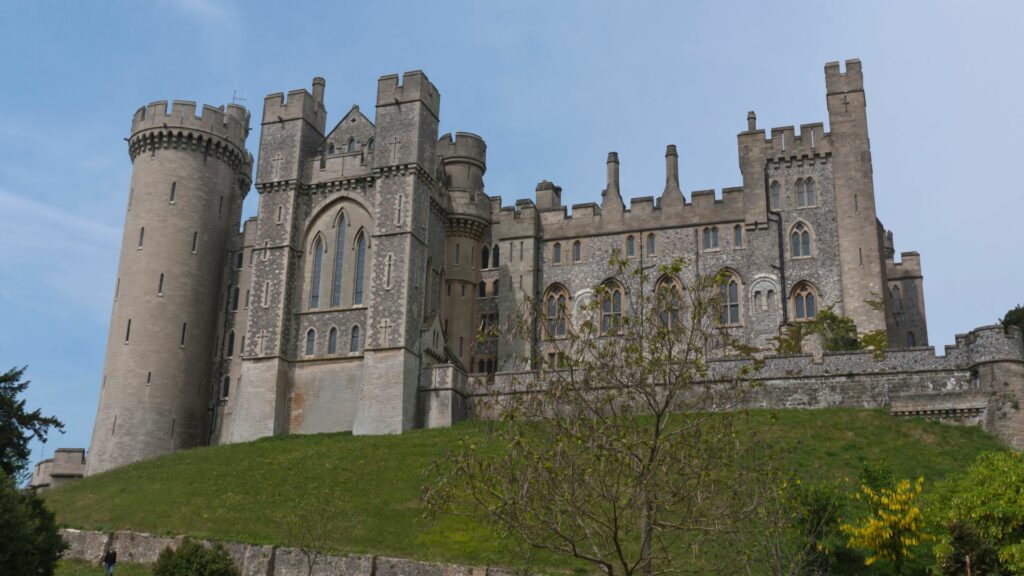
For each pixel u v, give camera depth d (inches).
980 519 1240.2
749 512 1048.8
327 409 2368.4
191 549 1451.8
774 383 2048.5
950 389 1920.5
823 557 1284.4
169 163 2721.5
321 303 2459.4
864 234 2421.3
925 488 1594.5
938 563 1229.1
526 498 993.5
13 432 1672.0
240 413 2390.5
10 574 1294.3
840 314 2385.6
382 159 2469.2
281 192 2541.8
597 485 1011.3
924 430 1828.2
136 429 2495.1
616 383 1201.4
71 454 2603.3
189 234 2694.4
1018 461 1328.7
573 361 1122.0
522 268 2667.3
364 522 1646.2
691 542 1167.0
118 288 2652.6
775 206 2517.2
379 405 2278.5
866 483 1391.5
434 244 2591.0
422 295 2428.6
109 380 2554.1
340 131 2642.7
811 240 2466.8
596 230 2667.3
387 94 2519.7
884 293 2443.4
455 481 1081.4
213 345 2741.1
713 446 1047.0
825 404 2005.4
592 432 1035.9
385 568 1485.0
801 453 1745.8
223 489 1882.4
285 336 2443.4
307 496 1785.2
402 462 1915.6
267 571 1533.0
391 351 2314.2
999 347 1865.2
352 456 2000.5
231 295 2775.6
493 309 2684.5
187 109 2751.0
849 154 2487.7
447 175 2790.4
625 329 1229.1
